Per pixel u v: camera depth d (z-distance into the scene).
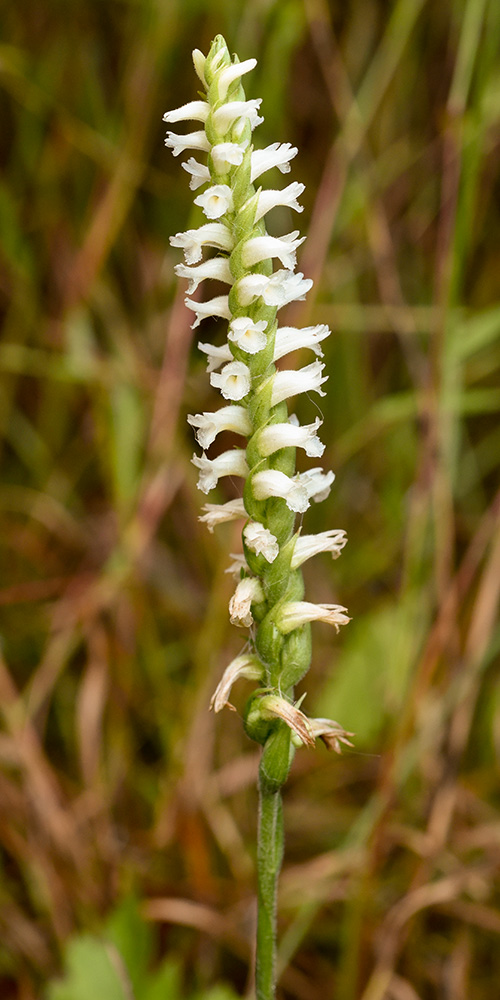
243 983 0.48
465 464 0.60
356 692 0.52
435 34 0.59
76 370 0.56
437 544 0.49
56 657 0.53
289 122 0.60
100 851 0.50
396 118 0.60
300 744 0.34
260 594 0.34
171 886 0.49
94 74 0.58
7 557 0.60
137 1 0.56
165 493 0.54
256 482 0.34
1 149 0.60
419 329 0.54
